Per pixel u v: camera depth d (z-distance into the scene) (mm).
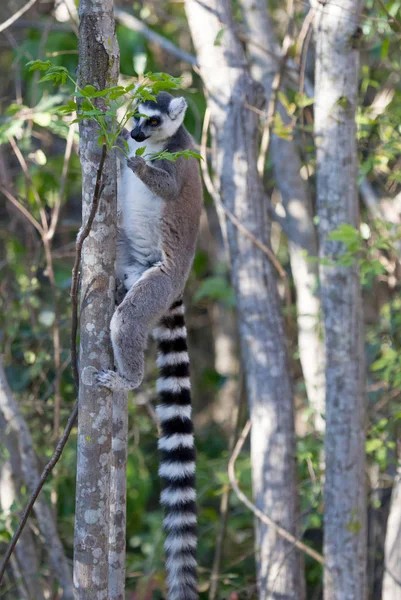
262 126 12086
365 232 10312
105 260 6828
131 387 8414
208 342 21891
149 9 16266
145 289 8922
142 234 9367
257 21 12859
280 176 13047
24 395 13898
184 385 9625
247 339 11555
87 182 6785
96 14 6523
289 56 12164
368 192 13102
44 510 11438
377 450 12195
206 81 11609
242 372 13102
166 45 14234
